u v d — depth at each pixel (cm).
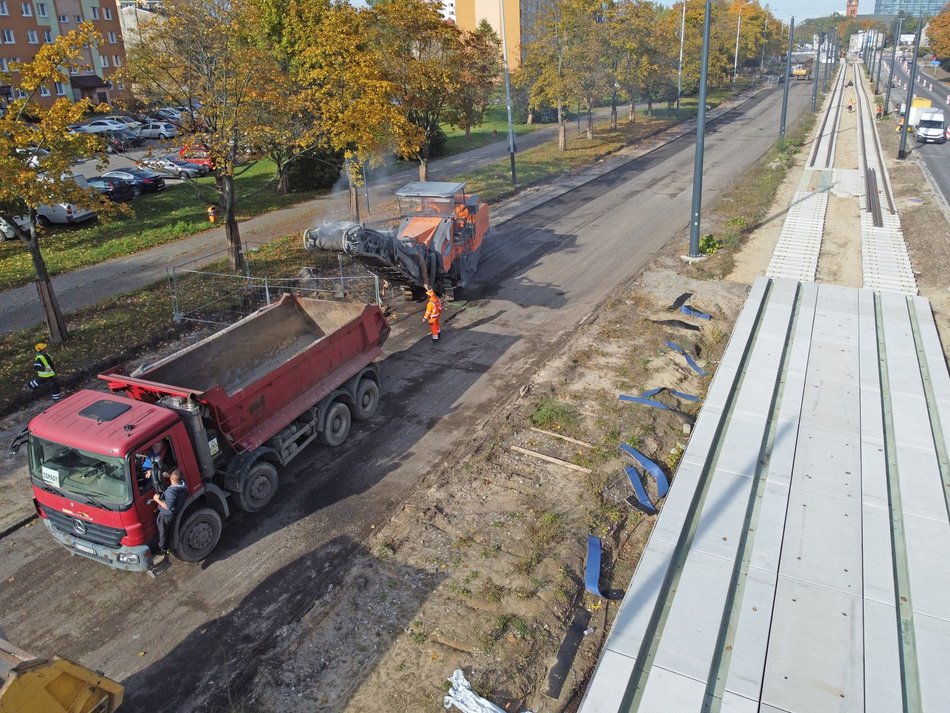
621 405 1298
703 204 2856
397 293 1934
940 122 4253
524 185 3312
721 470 1089
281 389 1079
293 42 2541
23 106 1454
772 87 8938
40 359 1384
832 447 1144
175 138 2020
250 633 839
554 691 746
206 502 969
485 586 877
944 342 1548
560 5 4012
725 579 870
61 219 2670
